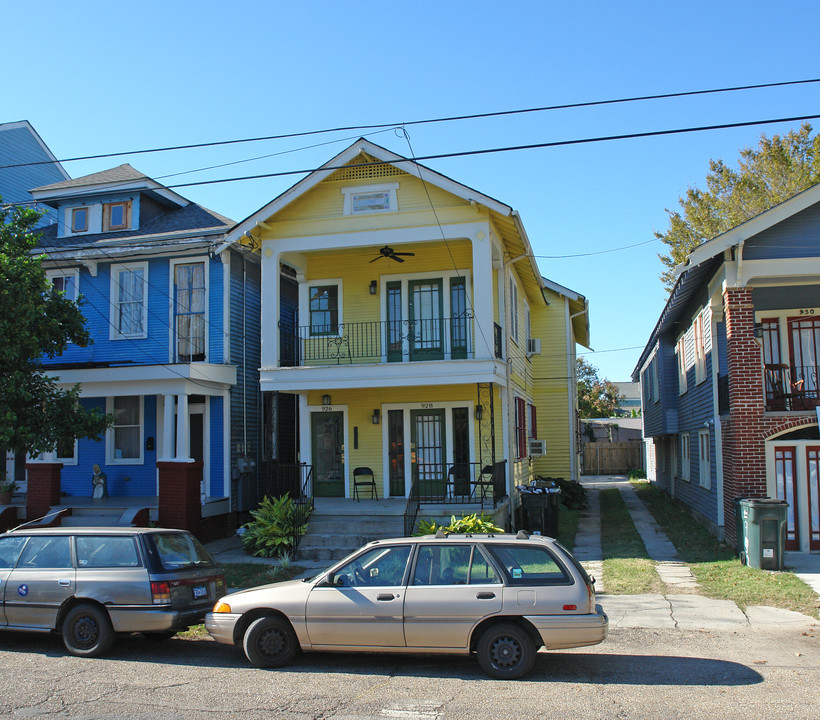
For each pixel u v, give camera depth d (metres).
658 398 26.31
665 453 28.20
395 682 7.29
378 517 15.27
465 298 17.78
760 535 12.69
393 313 18.12
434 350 17.67
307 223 16.83
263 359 16.61
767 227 13.77
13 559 9.20
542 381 26.62
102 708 6.56
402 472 17.88
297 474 17.36
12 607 8.94
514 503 18.53
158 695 6.95
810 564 13.09
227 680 7.46
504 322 17.91
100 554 8.95
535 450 24.20
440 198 16.33
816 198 13.64
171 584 8.74
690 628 9.51
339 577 7.94
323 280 18.50
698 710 6.30
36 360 17.14
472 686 7.12
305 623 7.82
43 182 24.25
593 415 57.78
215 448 18.12
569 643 7.31
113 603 8.62
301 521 15.26
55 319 14.04
